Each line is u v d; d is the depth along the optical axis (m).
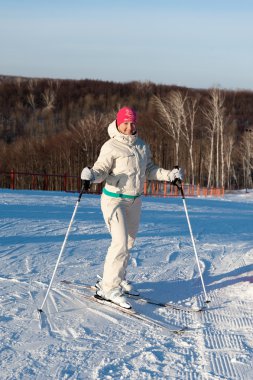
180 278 5.35
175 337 3.54
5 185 40.50
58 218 9.65
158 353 3.22
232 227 10.10
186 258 6.46
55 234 7.75
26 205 11.86
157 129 48.88
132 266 5.84
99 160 4.24
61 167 43.16
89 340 3.43
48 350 3.23
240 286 5.01
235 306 4.34
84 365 3.01
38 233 7.77
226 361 3.12
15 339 3.41
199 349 3.31
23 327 3.65
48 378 2.82
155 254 6.64
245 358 3.17
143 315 4.00
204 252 6.97
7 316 3.87
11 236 7.38
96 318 3.90
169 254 6.68
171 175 4.56
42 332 3.56
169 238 8.09
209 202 19.19
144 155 4.33
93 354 3.18
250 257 6.66
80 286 4.76
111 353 3.20
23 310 4.03
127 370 2.94
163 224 9.80
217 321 3.93
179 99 44.81
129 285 4.57
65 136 46.03
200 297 4.64
